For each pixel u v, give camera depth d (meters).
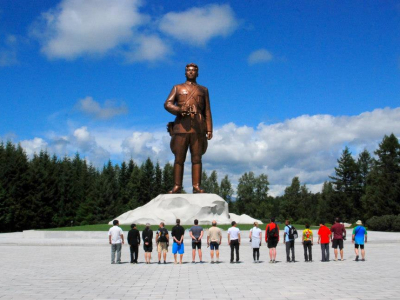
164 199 35.62
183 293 10.22
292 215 89.31
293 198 89.69
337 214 72.25
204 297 9.69
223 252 21.98
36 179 61.06
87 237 31.77
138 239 16.97
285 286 11.07
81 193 76.69
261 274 13.48
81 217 72.50
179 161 36.19
